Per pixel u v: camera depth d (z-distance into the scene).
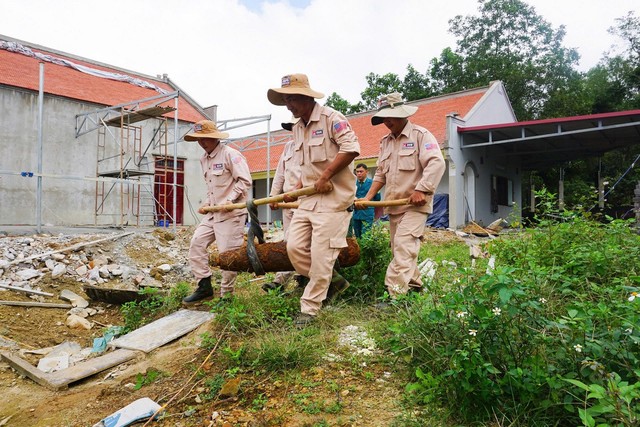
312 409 2.58
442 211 15.90
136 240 7.99
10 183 12.38
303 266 3.93
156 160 13.87
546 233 4.86
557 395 2.14
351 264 4.41
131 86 16.66
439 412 2.38
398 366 2.94
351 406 2.59
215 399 2.89
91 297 5.82
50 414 3.06
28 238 7.29
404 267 4.16
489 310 2.44
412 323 2.91
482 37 28.12
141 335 4.23
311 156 3.85
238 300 4.29
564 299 3.19
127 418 2.74
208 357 3.42
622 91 26.70
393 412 2.49
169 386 3.18
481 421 2.27
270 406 2.70
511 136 16.22
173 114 15.89
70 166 13.32
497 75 25.89
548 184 24.31
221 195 4.93
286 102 3.88
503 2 27.41
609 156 24.12
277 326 3.70
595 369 2.04
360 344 3.32
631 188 23.34
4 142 12.30
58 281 6.13
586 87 26.08
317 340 3.36
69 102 13.35
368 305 4.28
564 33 27.31
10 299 5.41
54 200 13.02
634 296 2.42
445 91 27.48
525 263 4.25
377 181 4.77
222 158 4.91
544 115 24.77
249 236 4.12
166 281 6.79
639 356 2.20
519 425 2.15
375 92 27.52
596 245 4.26
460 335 2.48
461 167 15.96
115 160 14.19
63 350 4.45
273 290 4.31
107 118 13.90
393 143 4.51
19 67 13.86
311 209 3.83
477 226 14.45
